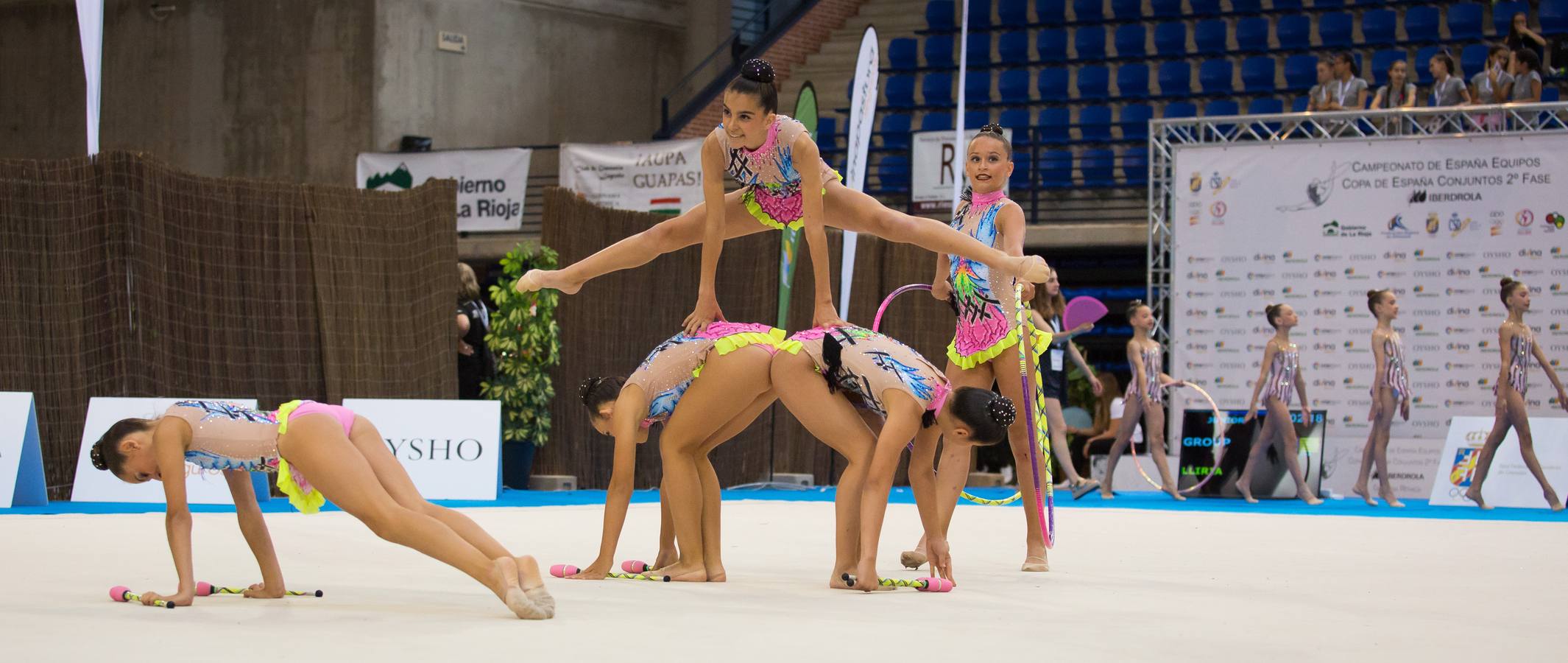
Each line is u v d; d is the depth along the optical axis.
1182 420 12.88
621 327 12.55
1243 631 3.85
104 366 9.59
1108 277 16.84
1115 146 17.95
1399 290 12.64
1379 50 18.12
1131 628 3.89
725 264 13.24
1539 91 13.57
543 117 19.94
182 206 9.95
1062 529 8.15
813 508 9.96
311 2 18.61
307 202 10.61
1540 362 10.93
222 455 4.20
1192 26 19.19
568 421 12.08
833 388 4.97
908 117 19.16
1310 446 11.73
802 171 5.08
